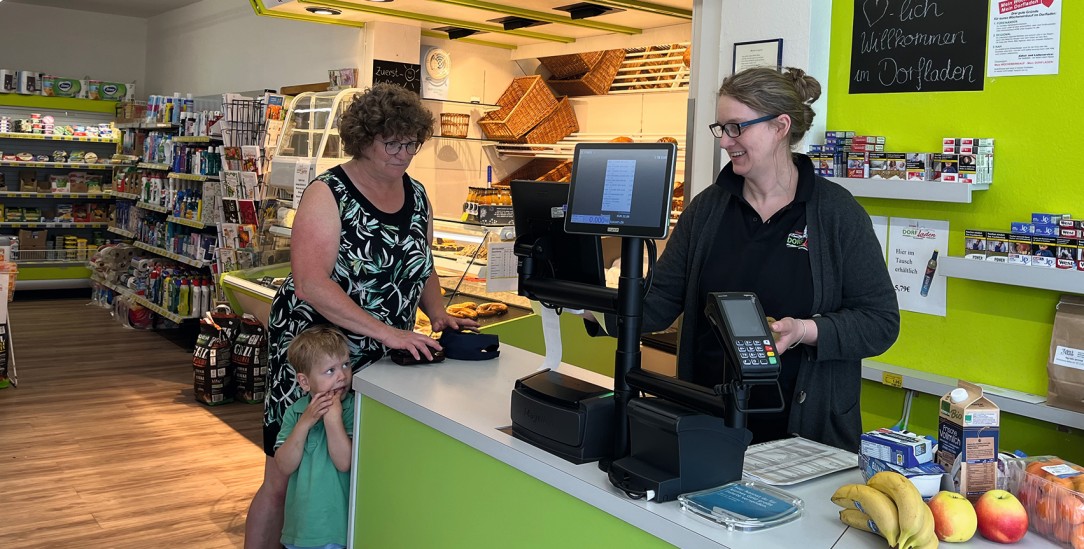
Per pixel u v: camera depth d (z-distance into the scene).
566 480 1.78
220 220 6.71
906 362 3.38
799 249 2.26
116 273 9.36
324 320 2.78
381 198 2.76
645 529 1.60
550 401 1.89
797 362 2.26
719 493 1.65
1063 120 2.91
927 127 3.26
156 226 8.63
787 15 3.57
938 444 1.71
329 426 2.59
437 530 2.21
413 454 2.30
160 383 6.56
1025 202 3.01
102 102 10.81
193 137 7.53
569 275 2.03
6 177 10.56
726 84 2.19
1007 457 1.71
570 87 7.04
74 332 8.30
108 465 4.76
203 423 5.60
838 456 1.95
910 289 3.34
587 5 5.48
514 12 5.66
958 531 1.50
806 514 1.61
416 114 2.61
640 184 1.75
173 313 7.70
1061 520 1.51
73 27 11.17
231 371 6.11
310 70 7.34
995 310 3.11
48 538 3.80
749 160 2.19
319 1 5.49
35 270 10.16
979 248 3.01
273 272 5.41
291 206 5.16
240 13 8.83
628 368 1.83
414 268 2.84
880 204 3.41
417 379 2.50
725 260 2.34
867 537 1.51
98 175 10.87
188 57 10.32
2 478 4.48
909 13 3.28
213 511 4.18
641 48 6.54
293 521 2.65
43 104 10.43
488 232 4.18
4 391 6.14
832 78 3.55
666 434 1.65
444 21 6.17
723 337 1.62
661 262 2.54
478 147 6.95
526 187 2.08
